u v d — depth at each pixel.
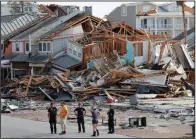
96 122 31.00
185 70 65.44
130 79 59.03
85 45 70.44
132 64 66.19
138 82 58.66
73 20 78.50
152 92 58.19
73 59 71.31
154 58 66.69
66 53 72.94
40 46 76.12
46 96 58.03
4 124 36.81
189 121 37.56
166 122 37.41
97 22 79.31
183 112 42.66
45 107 50.41
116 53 66.50
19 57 75.81
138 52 67.44
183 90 59.84
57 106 51.31
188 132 32.28
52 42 74.44
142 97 55.69
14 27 88.19
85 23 78.00
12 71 75.38
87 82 59.84
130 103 49.25
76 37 75.62
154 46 67.25
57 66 70.50
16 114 44.62
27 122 38.50
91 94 57.69
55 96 57.91
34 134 31.86
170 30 100.69
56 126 34.72
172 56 66.31
